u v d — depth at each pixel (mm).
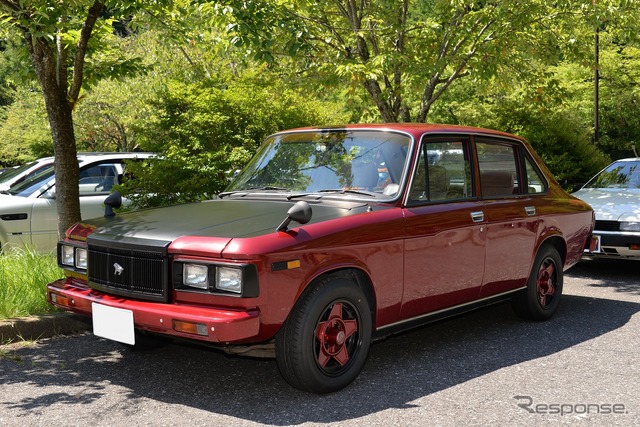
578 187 10242
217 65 19844
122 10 7602
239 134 11695
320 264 4270
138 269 4332
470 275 5422
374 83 11297
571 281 8797
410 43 11383
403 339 5895
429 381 4746
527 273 6156
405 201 4949
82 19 7902
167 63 20078
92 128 25094
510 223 5816
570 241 6711
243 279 3951
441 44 10711
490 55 10484
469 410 4195
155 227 4504
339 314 4434
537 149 15016
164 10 8555
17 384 4672
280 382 4719
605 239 8617
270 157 5676
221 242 4078
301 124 12672
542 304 6453
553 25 11109
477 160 5684
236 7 7070
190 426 3924
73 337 5852
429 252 5023
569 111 17609
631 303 7383
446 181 5348
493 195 5781
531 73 11781
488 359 5285
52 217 9211
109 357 5297
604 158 15445
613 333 6086
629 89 25953
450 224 5191
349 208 4793
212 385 4656
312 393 4453
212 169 9555
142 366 5078
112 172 9852
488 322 6480
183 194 9078
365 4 11031
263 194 5262
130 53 20922
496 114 15859
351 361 4543
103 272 4555
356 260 4496
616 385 4684
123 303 4312
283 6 9031
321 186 5152
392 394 4469
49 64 6953
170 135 11766
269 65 11195
